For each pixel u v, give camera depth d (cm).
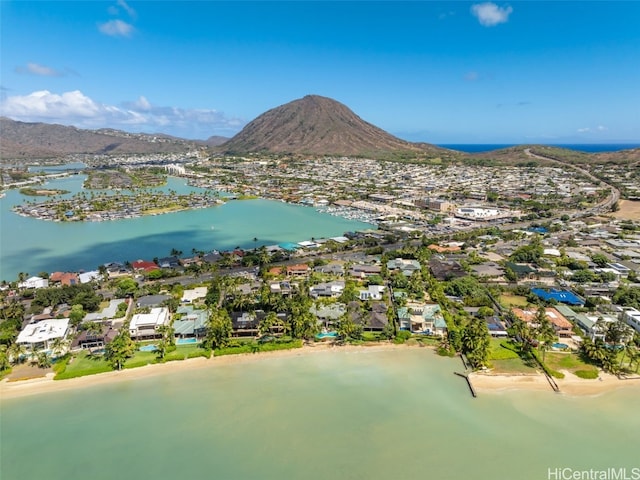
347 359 10881
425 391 9494
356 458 7512
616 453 7675
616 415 8706
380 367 10506
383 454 7606
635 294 13575
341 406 8944
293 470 7231
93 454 7631
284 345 11388
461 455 7588
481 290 14562
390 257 19088
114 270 17312
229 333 11594
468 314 12988
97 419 8575
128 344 10831
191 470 7244
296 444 7844
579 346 11188
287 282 15650
